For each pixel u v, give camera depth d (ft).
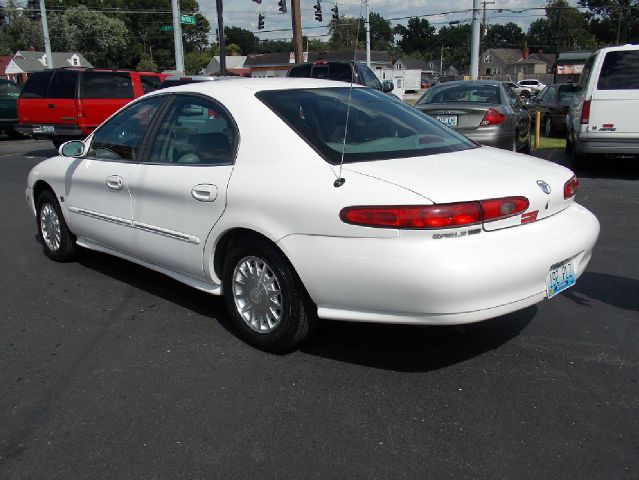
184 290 16.43
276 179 11.47
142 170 14.48
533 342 12.79
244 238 12.32
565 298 15.21
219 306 15.19
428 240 9.93
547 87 57.67
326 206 10.60
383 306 10.42
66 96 42.80
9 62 191.72
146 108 15.26
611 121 30.19
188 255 13.48
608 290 15.70
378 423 9.93
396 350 12.52
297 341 12.08
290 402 10.61
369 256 10.20
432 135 13.23
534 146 45.29
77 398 10.92
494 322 13.82
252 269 12.41
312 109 12.66
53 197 18.34
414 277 9.88
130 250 15.43
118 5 269.44
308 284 11.08
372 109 13.58
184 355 12.49
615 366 11.70
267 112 12.35
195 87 14.19
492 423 9.87
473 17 71.67
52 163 18.34
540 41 339.57
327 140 11.79
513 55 325.21
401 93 126.21
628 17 258.57
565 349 12.44
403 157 11.62
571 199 12.17
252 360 12.20
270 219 11.44
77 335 13.58
